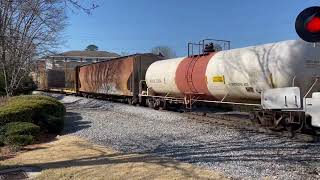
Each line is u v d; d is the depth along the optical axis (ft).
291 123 44.93
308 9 14.76
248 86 52.24
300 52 45.55
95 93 128.57
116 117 69.56
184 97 71.97
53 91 184.24
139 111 77.56
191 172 28.25
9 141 42.11
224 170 28.91
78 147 40.11
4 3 64.49
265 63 48.39
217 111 74.95
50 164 31.89
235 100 58.54
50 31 106.83
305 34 14.83
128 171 28.71
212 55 61.26
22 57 96.02
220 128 52.65
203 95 64.90
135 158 33.68
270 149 37.45
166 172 28.27
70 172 28.63
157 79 79.36
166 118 65.51
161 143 42.09
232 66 54.54
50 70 188.44
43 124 51.72
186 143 41.91
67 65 219.41
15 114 49.29
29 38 96.27
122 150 38.22
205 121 60.64
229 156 34.32
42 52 112.27
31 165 31.68
